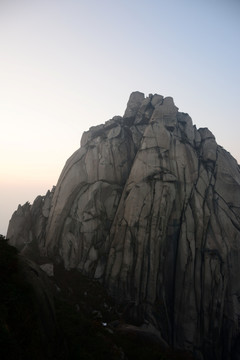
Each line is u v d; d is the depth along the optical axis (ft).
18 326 39.70
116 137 151.33
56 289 104.63
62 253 125.90
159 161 133.80
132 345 80.18
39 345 41.32
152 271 114.42
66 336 57.72
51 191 156.76
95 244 127.54
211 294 112.98
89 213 131.13
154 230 119.65
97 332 72.79
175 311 112.68
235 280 118.62
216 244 120.88
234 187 138.62
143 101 171.53
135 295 111.55
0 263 46.93
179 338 107.96
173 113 151.94
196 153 145.38
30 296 45.80
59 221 132.05
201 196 130.62
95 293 112.06
